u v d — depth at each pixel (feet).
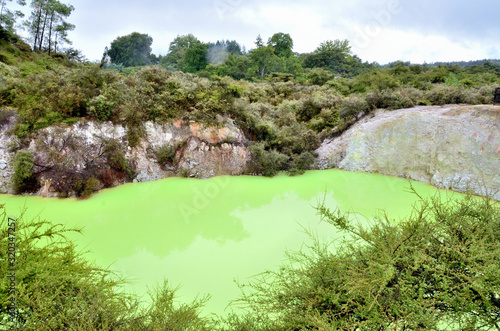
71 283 12.61
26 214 34.99
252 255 27.12
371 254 12.05
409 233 11.95
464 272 10.63
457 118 49.44
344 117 71.15
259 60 150.92
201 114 56.29
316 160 64.44
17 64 70.85
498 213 12.86
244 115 60.70
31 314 10.98
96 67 51.49
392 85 90.22
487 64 158.40
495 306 9.60
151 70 57.93
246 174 56.80
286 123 67.56
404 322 9.78
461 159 46.47
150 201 41.27
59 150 43.27
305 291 12.67
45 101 46.14
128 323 11.59
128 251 27.73
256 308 13.29
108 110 48.60
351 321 10.77
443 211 13.32
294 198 44.04
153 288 21.29
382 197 43.86
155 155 52.39
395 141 56.34
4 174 41.68
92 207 38.34
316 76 133.69
